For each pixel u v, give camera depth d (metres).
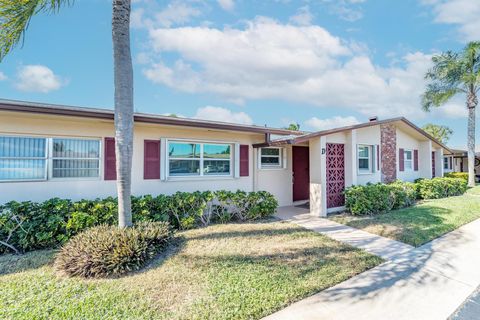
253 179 9.57
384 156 12.15
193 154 8.41
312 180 8.88
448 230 6.71
